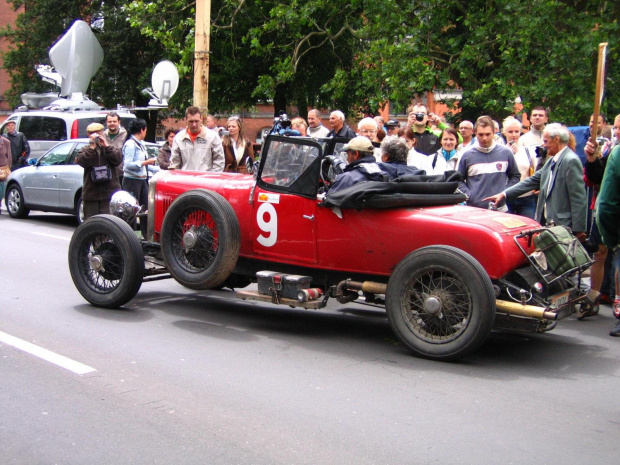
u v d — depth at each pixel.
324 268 6.44
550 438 4.24
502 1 14.75
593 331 6.94
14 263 9.35
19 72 34.78
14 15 41.09
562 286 6.13
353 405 4.70
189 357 5.66
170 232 6.91
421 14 16.28
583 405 4.83
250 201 6.74
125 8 20.27
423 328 5.84
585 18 14.72
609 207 6.31
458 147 9.61
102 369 5.29
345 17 20.48
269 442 4.08
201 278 6.64
